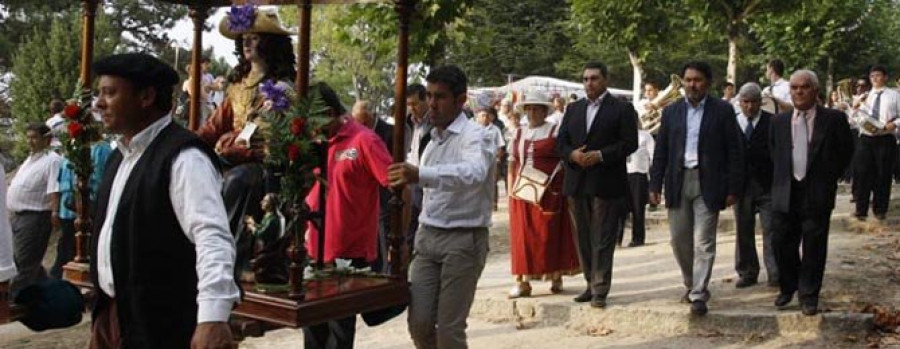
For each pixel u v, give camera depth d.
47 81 21.70
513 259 8.34
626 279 9.04
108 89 3.45
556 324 7.83
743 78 37.84
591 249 7.86
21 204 9.34
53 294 4.07
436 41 8.45
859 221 11.41
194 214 3.30
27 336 8.30
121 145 3.58
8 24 28.36
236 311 4.53
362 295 4.75
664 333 7.35
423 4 8.22
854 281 8.22
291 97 4.66
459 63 43.50
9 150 20.97
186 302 3.43
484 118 14.55
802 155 7.00
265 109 4.65
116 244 3.40
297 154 4.43
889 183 11.59
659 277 9.04
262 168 4.86
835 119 6.95
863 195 11.45
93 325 3.69
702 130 7.37
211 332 3.16
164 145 3.41
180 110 7.47
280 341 7.84
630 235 12.81
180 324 3.42
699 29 15.87
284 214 4.51
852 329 6.90
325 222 5.72
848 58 24.34
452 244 5.15
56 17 26.97
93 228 3.62
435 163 5.26
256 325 4.50
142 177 3.38
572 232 8.33
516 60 43.62
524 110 8.51
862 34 24.05
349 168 5.78
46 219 9.40
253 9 4.99
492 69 44.59
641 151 11.49
